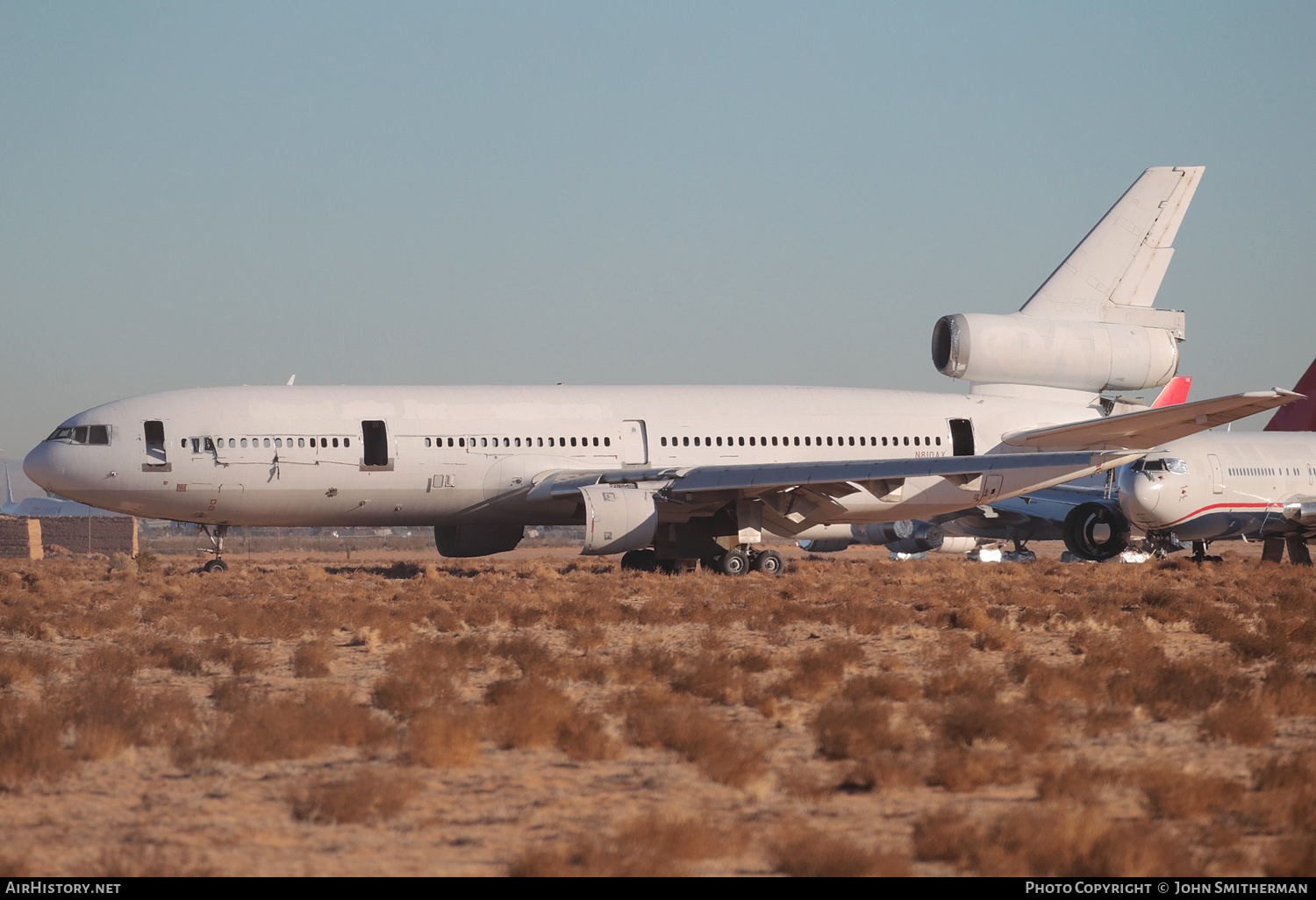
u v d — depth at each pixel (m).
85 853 27.95
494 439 136.62
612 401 142.88
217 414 130.38
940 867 27.41
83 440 127.94
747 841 28.52
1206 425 134.00
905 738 40.66
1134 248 150.38
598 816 31.53
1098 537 186.75
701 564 150.00
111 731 39.81
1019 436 142.62
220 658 64.19
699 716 42.84
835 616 87.00
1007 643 70.56
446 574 158.75
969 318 145.50
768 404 147.38
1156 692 50.50
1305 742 42.75
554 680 57.69
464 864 27.02
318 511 134.25
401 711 46.00
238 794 33.97
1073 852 27.31
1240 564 188.50
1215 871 26.77
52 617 91.81
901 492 145.62
